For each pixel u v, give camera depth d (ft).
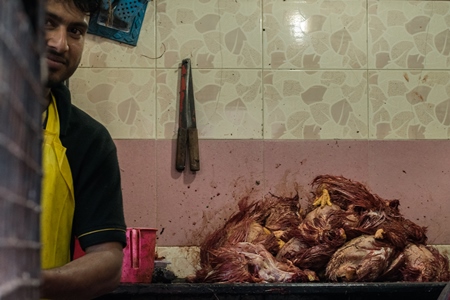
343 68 10.68
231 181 10.43
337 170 10.56
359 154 10.61
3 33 1.45
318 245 9.20
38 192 1.74
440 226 10.59
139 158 10.39
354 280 8.80
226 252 8.98
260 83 10.58
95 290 5.23
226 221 10.36
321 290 8.29
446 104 10.73
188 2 10.58
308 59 10.65
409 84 10.72
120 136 10.41
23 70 1.56
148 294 8.18
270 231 9.63
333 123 10.62
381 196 10.59
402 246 9.10
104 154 5.83
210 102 10.52
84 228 5.63
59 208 5.58
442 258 9.32
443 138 10.68
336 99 10.64
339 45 10.69
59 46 5.19
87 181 5.72
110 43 10.47
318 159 10.55
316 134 10.59
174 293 8.18
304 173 10.52
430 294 8.43
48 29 5.24
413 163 10.64
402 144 10.64
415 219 10.59
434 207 10.61
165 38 10.53
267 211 9.91
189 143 10.23
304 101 10.61
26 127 1.62
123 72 10.47
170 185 10.37
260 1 10.64
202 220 10.35
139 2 10.46
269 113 10.56
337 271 8.84
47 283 4.45
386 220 9.36
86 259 5.24
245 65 10.59
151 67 10.50
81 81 10.41
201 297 8.29
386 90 10.70
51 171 5.49
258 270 8.84
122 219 5.82
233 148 10.48
